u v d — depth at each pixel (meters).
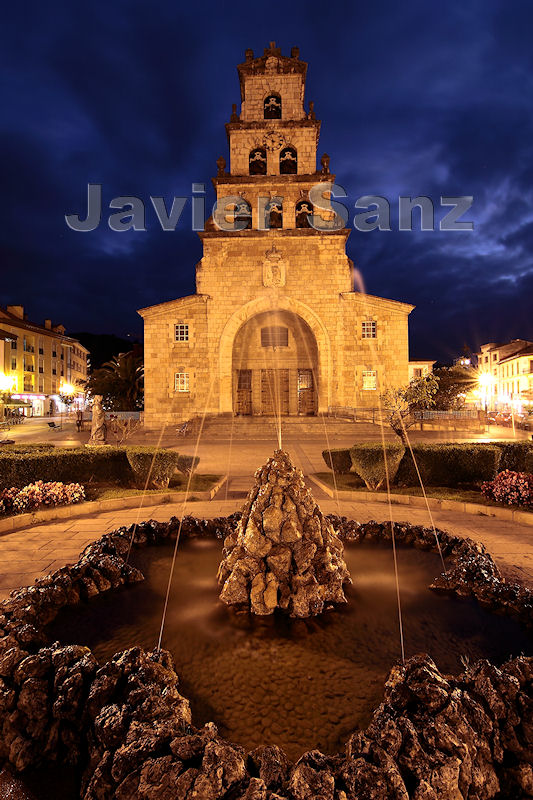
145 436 28.61
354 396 32.12
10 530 8.13
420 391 15.49
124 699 3.14
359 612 4.63
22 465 10.38
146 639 4.18
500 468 12.30
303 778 2.43
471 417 36.38
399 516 9.07
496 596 4.76
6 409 44.25
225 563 5.08
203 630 4.32
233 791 2.39
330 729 3.10
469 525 8.41
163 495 10.38
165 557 6.20
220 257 33.03
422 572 5.64
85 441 27.00
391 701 3.07
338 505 10.05
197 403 32.38
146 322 32.75
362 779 2.43
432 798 2.39
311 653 3.96
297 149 34.25
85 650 3.61
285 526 4.68
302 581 4.59
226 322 32.72
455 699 2.98
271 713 3.25
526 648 4.05
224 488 12.27
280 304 32.59
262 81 34.69
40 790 2.79
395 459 11.23
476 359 76.38
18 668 3.32
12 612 4.28
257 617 4.52
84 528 8.25
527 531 8.02
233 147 34.44
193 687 3.53
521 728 2.89
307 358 34.91
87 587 4.98
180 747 2.60
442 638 4.19
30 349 63.06
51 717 3.07
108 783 2.53
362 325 32.47
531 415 47.31
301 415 34.53
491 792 2.67
